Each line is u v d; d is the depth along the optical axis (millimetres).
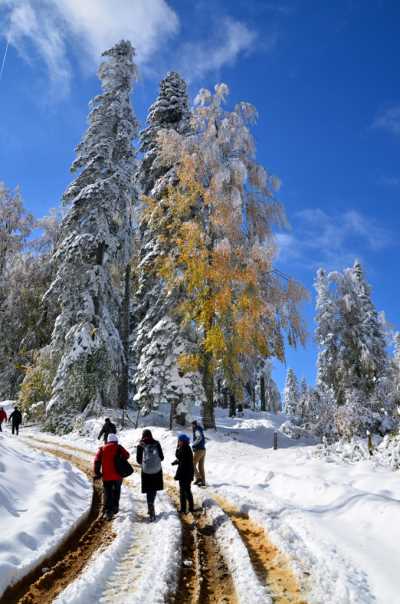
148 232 22344
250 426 24766
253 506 7965
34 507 6707
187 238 17297
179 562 5348
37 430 22125
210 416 18953
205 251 17172
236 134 18625
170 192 18609
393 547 5605
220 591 4652
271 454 15312
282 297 17391
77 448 16234
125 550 5766
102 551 5711
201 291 17344
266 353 17281
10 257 30125
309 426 19109
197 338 19531
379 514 6680
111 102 26094
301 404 20156
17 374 27875
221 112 19094
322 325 25203
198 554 5707
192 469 8312
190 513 7953
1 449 9789
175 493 9719
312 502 8445
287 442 18641
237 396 17562
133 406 28125
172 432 17688
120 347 22812
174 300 20359
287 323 17453
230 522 6984
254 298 16594
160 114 24000
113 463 7770
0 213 29844
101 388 21688
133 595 4262
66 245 22719
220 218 17125
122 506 8141
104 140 24500
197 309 17719
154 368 19062
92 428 19484
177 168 18922
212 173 18156
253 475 11266
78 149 25562
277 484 10062
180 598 4434
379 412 18047
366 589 4473
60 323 22234
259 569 5238
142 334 21312
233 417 31484
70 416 21219
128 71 26766
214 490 10070
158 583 4520
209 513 7836
